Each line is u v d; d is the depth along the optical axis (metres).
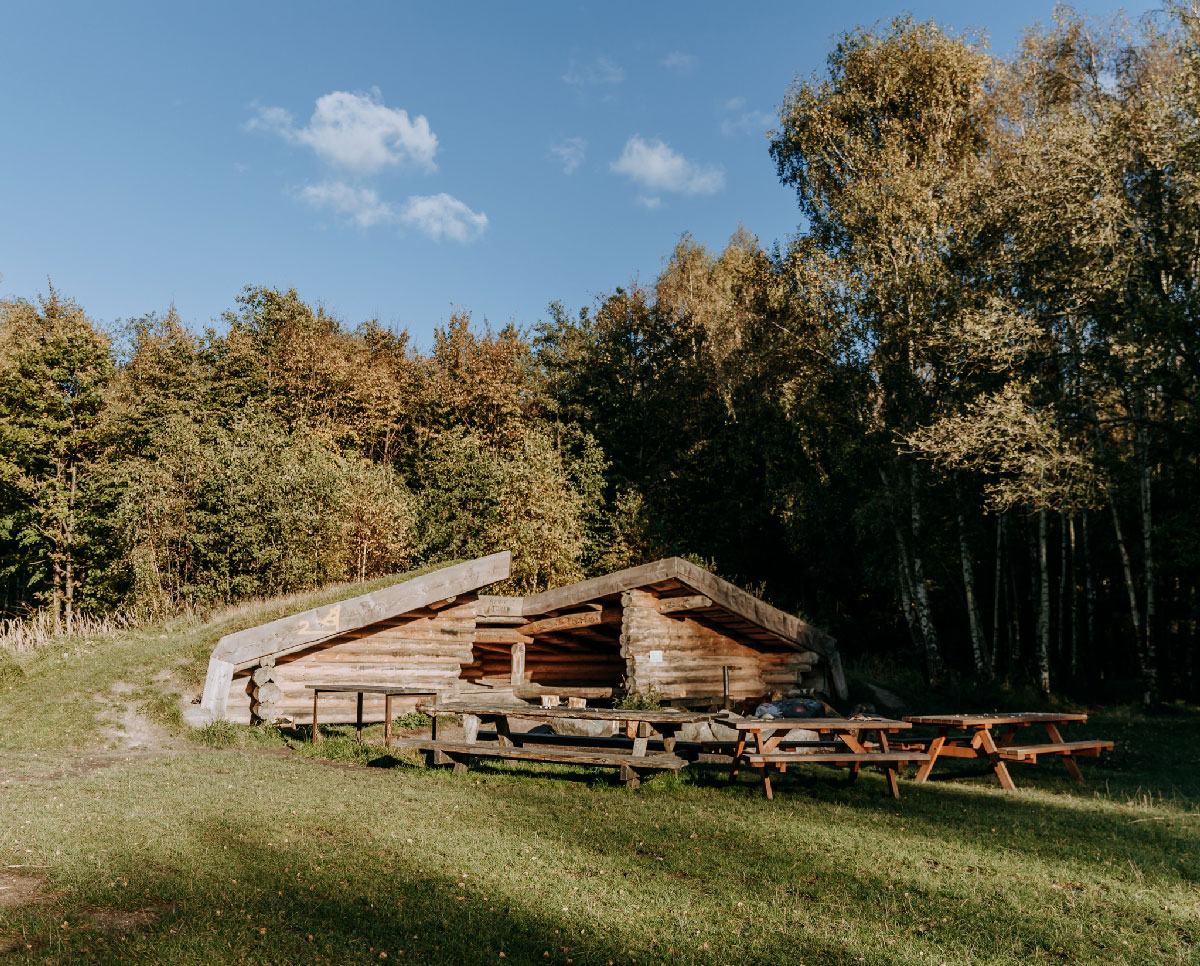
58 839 6.42
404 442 34.59
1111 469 20.66
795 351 27.61
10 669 14.82
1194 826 7.86
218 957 4.28
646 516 30.58
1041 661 21.98
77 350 28.59
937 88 26.00
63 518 26.86
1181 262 18.91
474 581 15.13
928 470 24.75
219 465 22.98
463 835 6.88
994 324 20.27
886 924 5.07
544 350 37.88
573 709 10.23
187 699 13.06
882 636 30.75
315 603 15.82
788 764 11.45
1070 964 4.54
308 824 7.16
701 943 4.72
